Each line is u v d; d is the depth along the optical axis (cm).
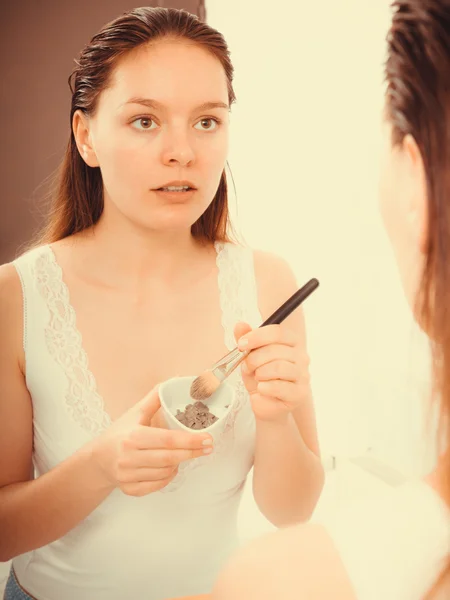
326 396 171
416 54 32
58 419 87
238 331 78
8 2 197
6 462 90
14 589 94
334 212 185
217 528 91
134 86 77
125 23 78
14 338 89
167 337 92
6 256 209
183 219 83
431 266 32
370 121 173
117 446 74
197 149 80
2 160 206
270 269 104
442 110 31
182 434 70
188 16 82
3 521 82
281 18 190
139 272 93
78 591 89
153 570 89
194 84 78
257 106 197
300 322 104
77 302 91
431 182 31
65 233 100
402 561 32
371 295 175
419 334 36
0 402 89
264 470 88
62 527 82
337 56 181
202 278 98
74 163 96
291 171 195
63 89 205
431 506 34
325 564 33
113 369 89
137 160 79
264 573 33
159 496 86
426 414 35
